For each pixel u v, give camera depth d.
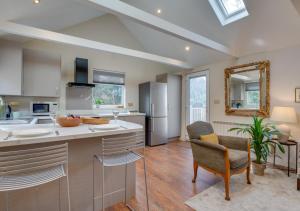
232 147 2.70
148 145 4.82
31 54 3.49
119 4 2.08
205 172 2.93
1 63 3.12
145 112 4.98
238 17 3.21
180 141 5.36
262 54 3.56
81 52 4.38
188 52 4.67
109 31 4.86
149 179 2.66
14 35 3.13
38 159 1.22
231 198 2.12
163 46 5.01
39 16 2.96
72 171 1.73
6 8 2.29
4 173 1.08
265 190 2.31
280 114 2.94
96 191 1.88
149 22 2.36
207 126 2.90
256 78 3.63
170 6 3.67
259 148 2.82
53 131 1.58
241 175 2.78
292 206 1.95
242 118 3.89
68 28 4.20
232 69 4.06
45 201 1.61
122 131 1.73
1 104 3.36
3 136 1.35
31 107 3.62
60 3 2.88
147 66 5.51
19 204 1.50
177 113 5.47
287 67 3.21
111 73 4.84
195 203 2.03
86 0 1.84
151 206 1.97
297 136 3.07
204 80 4.92
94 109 4.53
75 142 1.74
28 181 1.19
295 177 2.71
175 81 5.41
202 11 3.40
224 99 4.27
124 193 2.09
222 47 3.57
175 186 2.44
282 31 3.01
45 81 3.62
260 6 2.81
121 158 1.69
